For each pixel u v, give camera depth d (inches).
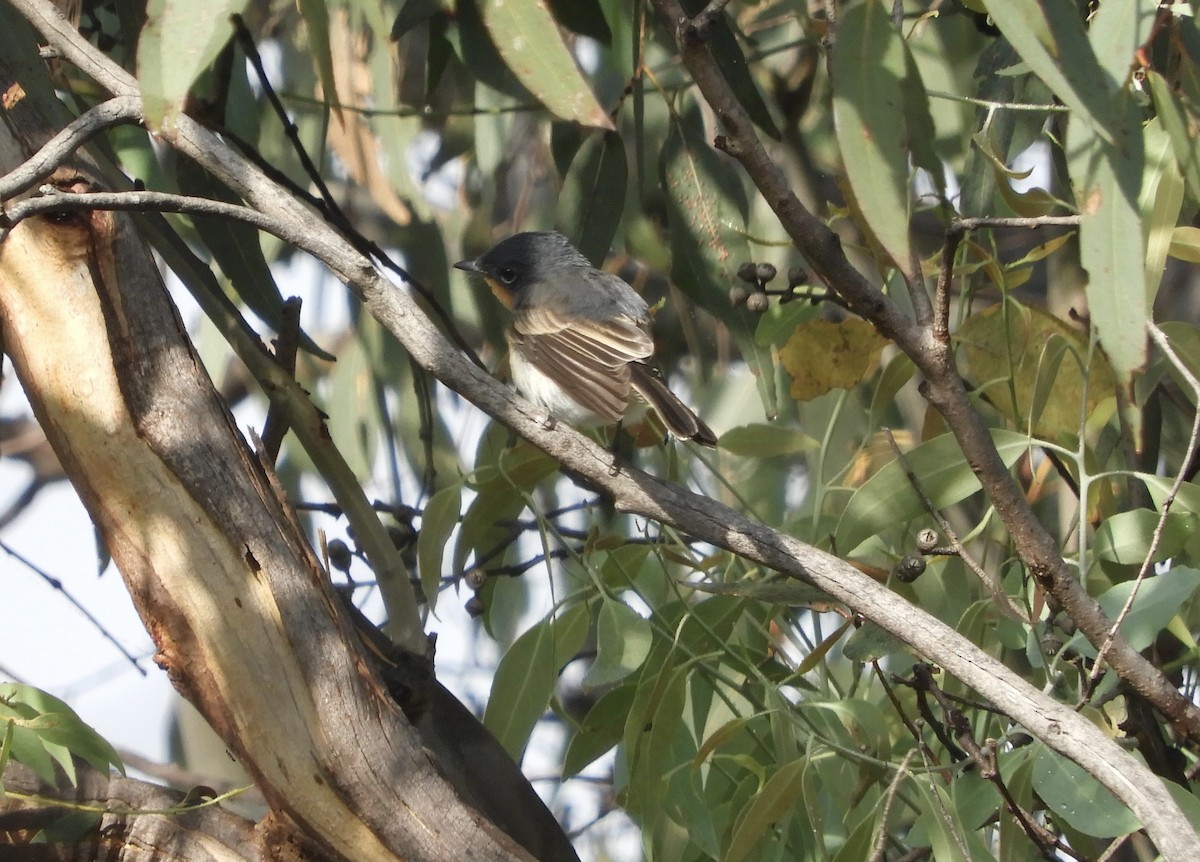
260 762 255.0
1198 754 321.1
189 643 254.5
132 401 255.1
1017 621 333.1
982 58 389.4
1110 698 301.6
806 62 485.1
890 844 354.0
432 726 313.3
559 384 357.7
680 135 389.7
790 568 261.0
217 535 254.8
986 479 277.4
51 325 255.6
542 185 576.7
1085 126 251.0
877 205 241.8
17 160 265.6
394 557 317.1
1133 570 339.0
